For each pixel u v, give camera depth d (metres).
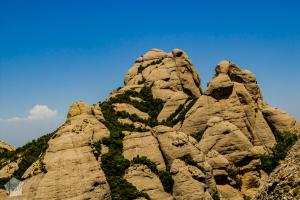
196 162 87.25
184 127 106.75
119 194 79.25
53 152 80.06
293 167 37.59
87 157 80.00
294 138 103.19
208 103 107.94
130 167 84.44
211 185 86.12
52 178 75.94
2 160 97.19
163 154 90.06
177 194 82.06
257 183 94.25
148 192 80.88
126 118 104.38
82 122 90.25
